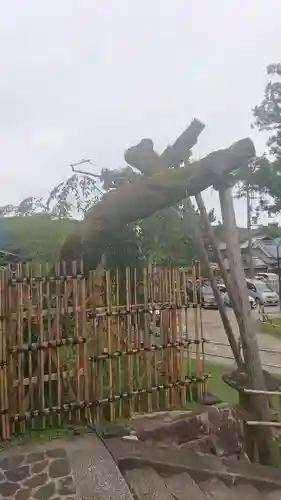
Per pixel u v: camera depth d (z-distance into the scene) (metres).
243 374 5.68
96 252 5.99
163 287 5.44
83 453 3.96
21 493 3.28
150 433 4.72
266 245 27.66
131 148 6.28
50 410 4.47
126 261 6.59
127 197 5.61
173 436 4.86
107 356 4.84
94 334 4.79
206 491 3.88
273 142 12.25
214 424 5.24
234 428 5.40
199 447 4.96
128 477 3.80
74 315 4.65
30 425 4.43
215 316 16.70
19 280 4.36
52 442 4.18
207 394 5.98
